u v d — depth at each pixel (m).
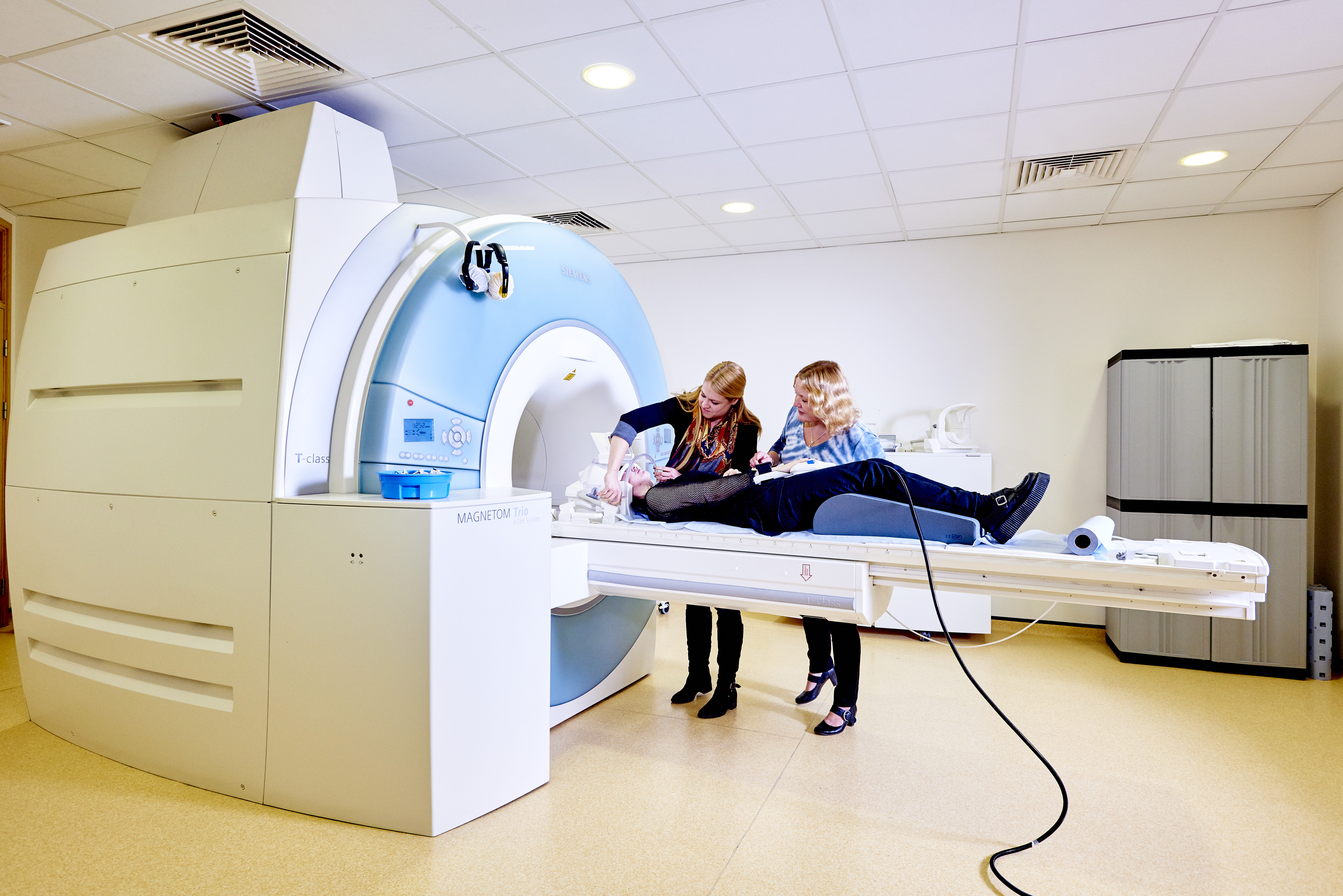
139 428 2.24
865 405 4.91
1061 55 2.52
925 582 2.06
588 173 3.71
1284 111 2.91
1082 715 2.93
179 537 2.15
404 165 3.62
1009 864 1.81
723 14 2.30
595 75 2.70
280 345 2.01
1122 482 3.92
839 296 5.01
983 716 2.88
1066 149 3.31
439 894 1.65
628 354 3.14
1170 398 3.83
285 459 2.02
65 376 2.45
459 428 2.33
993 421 4.64
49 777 2.21
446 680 1.87
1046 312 4.55
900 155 3.42
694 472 2.71
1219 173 3.57
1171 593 1.83
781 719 2.79
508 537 2.05
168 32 2.43
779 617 4.65
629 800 2.11
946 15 2.29
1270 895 1.70
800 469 2.45
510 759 2.07
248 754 2.05
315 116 2.74
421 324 2.20
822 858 1.82
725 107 2.95
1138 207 4.09
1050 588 1.94
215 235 2.15
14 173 3.61
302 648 1.97
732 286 5.28
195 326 2.15
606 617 2.96
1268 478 3.66
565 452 3.13
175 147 3.02
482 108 2.98
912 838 1.93
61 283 2.51
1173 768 2.42
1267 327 4.14
